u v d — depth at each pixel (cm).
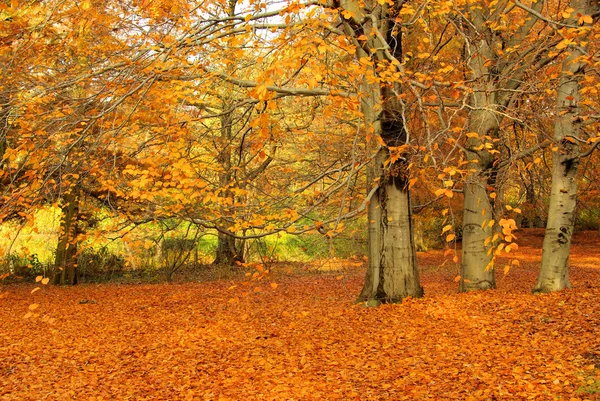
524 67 904
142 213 1391
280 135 1059
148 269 2123
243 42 823
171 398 671
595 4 899
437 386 625
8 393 712
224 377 739
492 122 977
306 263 2188
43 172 695
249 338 952
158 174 741
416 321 931
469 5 967
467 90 648
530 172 998
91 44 891
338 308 1158
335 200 1037
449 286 1486
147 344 959
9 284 1816
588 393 547
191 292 1638
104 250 2036
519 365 664
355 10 891
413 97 855
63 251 1838
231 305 1366
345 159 1072
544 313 869
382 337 862
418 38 1070
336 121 1090
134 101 778
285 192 1148
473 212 1163
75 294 1614
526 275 1817
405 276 1086
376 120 981
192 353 877
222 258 2228
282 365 772
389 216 1080
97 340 1005
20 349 945
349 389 647
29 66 808
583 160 1148
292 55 540
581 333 744
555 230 1014
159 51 782
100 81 818
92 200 1766
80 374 788
